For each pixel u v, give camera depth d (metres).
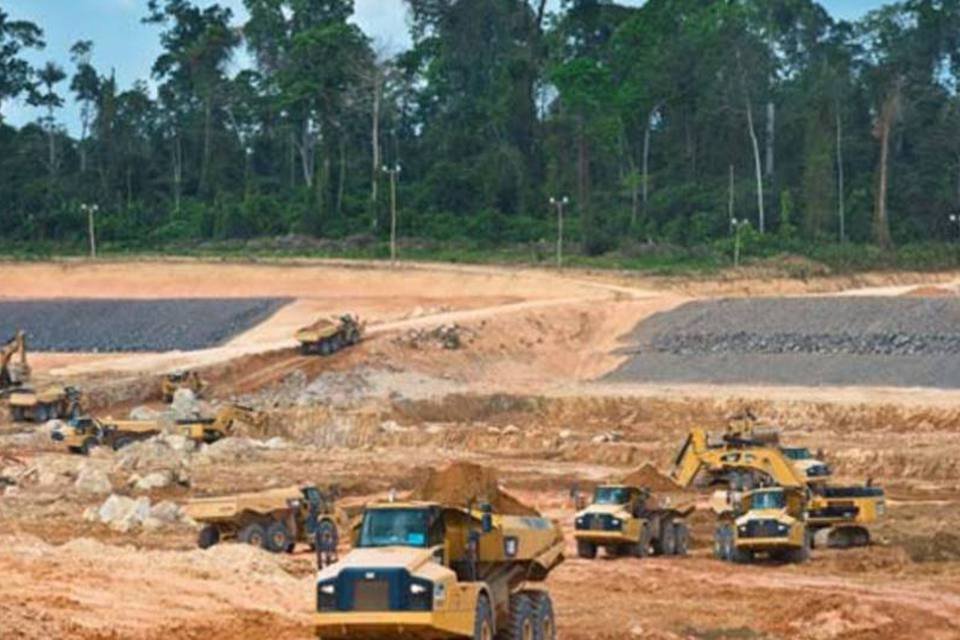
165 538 112.50
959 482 170.88
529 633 57.88
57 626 62.25
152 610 69.81
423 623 52.09
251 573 85.12
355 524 57.09
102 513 121.88
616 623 75.69
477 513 56.03
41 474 163.88
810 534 113.50
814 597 84.94
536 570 59.84
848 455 180.62
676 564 106.56
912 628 75.81
